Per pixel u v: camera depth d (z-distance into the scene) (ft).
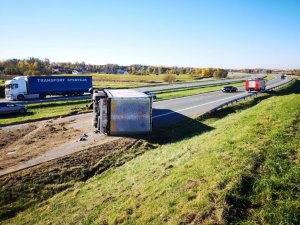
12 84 155.53
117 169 50.72
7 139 68.44
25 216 37.76
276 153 34.96
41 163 50.75
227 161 34.73
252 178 29.22
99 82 305.73
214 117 91.61
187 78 423.64
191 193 28.96
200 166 36.11
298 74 640.99
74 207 37.68
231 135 49.80
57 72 530.27
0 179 44.21
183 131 75.05
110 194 38.78
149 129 71.77
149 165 47.11
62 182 46.55
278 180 28.25
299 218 22.81
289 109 65.67
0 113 102.78
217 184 28.68
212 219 23.80
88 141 65.16
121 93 79.36
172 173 37.81
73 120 90.74
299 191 26.53
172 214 26.68
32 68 478.59
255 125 52.65
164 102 129.49
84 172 49.62
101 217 32.14
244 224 22.88
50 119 93.91
